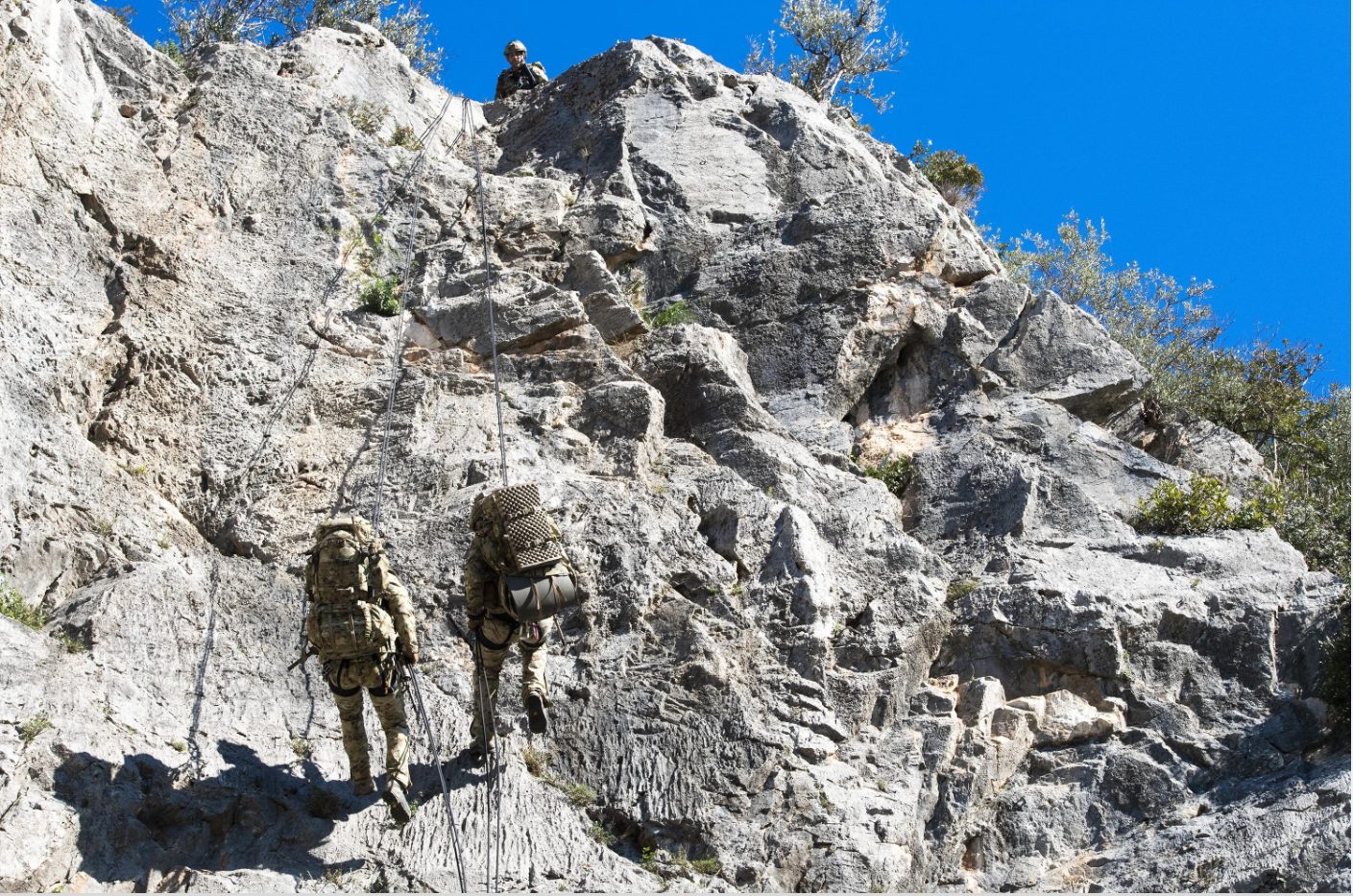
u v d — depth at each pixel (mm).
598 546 9805
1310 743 9195
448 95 17453
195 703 8188
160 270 11242
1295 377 17125
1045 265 21234
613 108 16219
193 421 10508
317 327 11703
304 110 13672
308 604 9227
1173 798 8898
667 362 12227
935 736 9094
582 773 8531
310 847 7598
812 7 24703
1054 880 8484
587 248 14039
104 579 8820
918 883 8414
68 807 7051
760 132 15867
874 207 14273
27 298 9992
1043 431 12258
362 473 10562
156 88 12930
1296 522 11812
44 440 9281
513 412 11203
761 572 9852
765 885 8000
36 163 10750
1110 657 9609
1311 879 7578
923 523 11422
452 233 13539
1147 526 11336
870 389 13492
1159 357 17719
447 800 7602
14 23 10953
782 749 8625
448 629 9359
